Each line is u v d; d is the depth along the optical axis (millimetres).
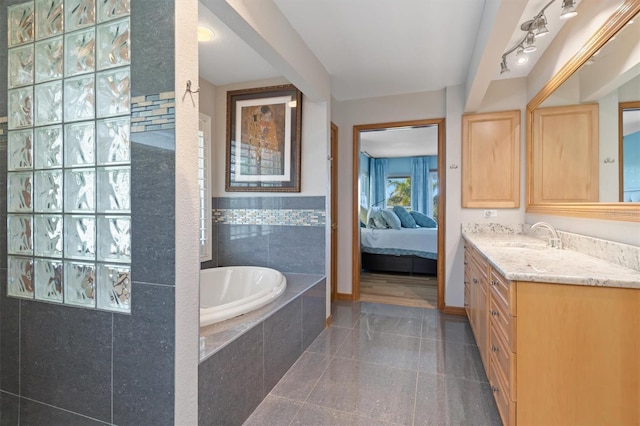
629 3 1422
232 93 3129
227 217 3207
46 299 1363
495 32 1729
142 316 1187
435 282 4641
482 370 2141
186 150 1178
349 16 2049
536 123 2746
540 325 1328
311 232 2977
